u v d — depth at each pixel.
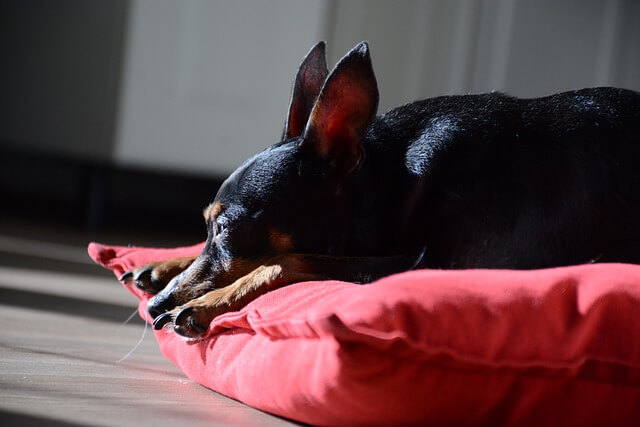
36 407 1.72
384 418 1.59
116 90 6.18
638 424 1.65
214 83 6.04
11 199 7.42
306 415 1.68
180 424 1.68
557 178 2.32
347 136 2.27
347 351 1.52
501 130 2.38
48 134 6.41
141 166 6.20
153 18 6.07
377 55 6.11
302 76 2.54
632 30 6.49
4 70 6.52
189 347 2.15
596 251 2.34
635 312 1.62
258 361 1.80
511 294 1.60
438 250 2.29
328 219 2.30
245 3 5.95
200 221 7.09
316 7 5.86
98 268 4.52
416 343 1.51
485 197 2.30
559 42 6.44
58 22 6.34
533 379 1.60
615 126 2.39
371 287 1.60
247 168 2.34
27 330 2.66
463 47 6.26
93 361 2.30
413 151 2.38
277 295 1.94
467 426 1.62
